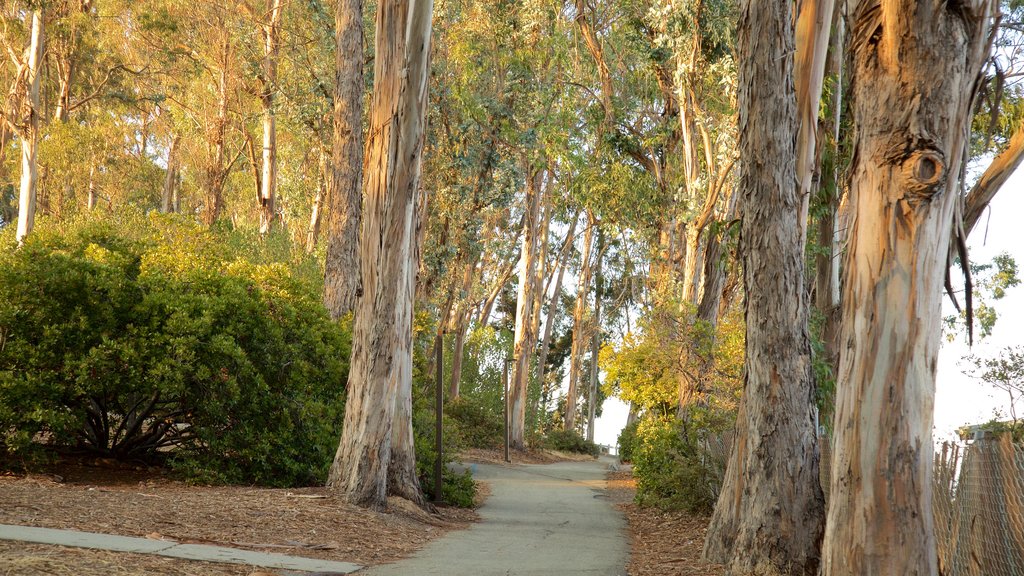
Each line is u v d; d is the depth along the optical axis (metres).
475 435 36.78
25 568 5.43
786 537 8.08
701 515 14.05
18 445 11.14
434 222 30.19
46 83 44.00
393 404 12.38
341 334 15.92
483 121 29.75
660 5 20.67
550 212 42.59
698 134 23.61
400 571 7.71
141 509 8.91
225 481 12.83
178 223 23.70
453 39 28.92
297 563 7.33
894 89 5.61
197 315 13.29
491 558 9.04
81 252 15.22
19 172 43.28
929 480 5.62
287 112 31.36
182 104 40.19
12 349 11.58
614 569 8.62
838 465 5.82
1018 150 12.45
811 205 12.30
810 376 8.45
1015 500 5.59
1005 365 9.86
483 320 47.03
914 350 5.57
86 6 37.16
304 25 32.22
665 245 24.94
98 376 12.30
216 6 36.12
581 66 27.50
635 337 23.53
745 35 8.79
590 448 50.09
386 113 12.46
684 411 18.39
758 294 8.54
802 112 10.13
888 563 5.54
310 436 13.77
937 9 5.49
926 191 5.52
